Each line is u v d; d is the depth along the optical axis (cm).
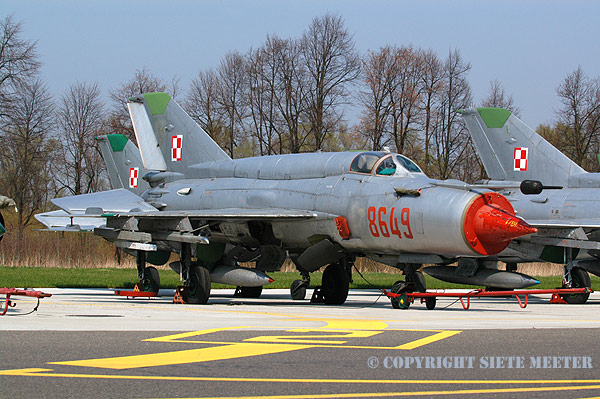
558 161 8431
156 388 2336
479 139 9044
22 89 18325
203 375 2556
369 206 5875
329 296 6756
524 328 4091
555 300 7450
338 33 18325
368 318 4675
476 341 3466
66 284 9044
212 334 3628
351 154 6344
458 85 18362
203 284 6341
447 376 2603
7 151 19212
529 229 5134
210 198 7162
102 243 15675
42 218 7206
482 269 7550
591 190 8044
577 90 19088
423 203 5503
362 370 2688
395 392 2319
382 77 18000
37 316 4525
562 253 7475
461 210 5288
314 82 18412
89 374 2545
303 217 6206
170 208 7531
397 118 18112
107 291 8181
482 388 2403
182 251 6494
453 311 5597
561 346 3328
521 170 8700
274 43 18862
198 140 7781
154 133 8162
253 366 2738
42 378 2467
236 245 7012
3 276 10175
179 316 4694
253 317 4675
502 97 18625
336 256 6400
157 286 7369
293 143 19000
